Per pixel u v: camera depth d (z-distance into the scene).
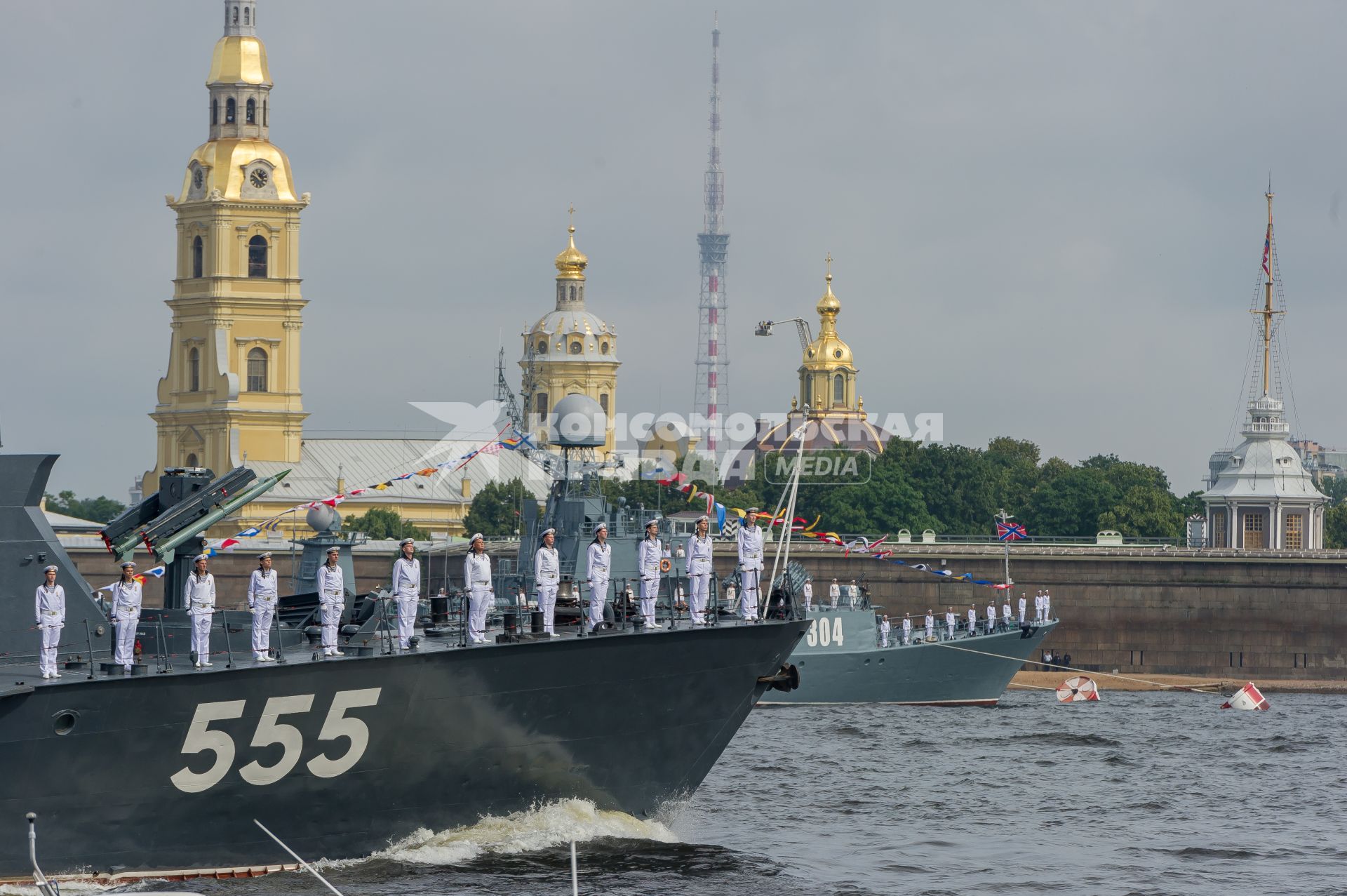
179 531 89.88
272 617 82.81
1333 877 96.69
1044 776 141.88
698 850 95.56
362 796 85.25
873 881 93.06
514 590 135.75
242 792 81.94
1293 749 168.00
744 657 94.62
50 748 77.12
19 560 86.25
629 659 90.44
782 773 141.00
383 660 83.19
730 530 160.00
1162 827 114.81
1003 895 90.50
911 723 190.62
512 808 90.75
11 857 77.50
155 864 81.06
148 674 78.50
